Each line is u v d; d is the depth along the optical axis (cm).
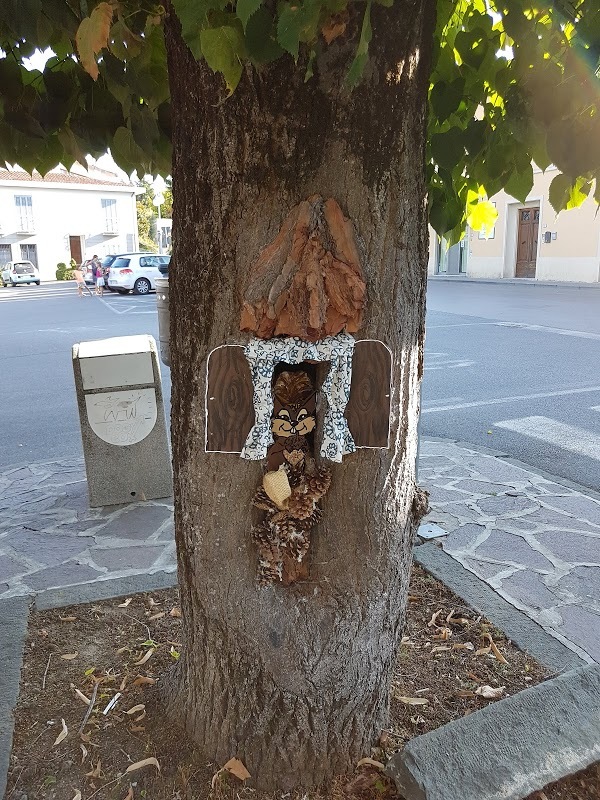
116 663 258
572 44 186
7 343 1216
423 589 319
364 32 123
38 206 3750
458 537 383
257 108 157
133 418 434
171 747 211
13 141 262
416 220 176
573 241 2194
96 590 316
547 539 380
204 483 185
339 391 170
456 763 187
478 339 1095
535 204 2358
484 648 266
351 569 190
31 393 805
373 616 198
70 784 199
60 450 582
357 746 205
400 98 161
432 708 229
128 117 239
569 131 196
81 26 152
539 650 265
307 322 156
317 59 151
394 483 189
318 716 197
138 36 210
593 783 195
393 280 171
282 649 192
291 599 191
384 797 193
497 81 221
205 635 200
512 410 674
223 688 200
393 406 180
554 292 1925
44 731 221
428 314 1443
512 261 2522
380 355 172
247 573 189
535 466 517
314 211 158
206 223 168
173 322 184
